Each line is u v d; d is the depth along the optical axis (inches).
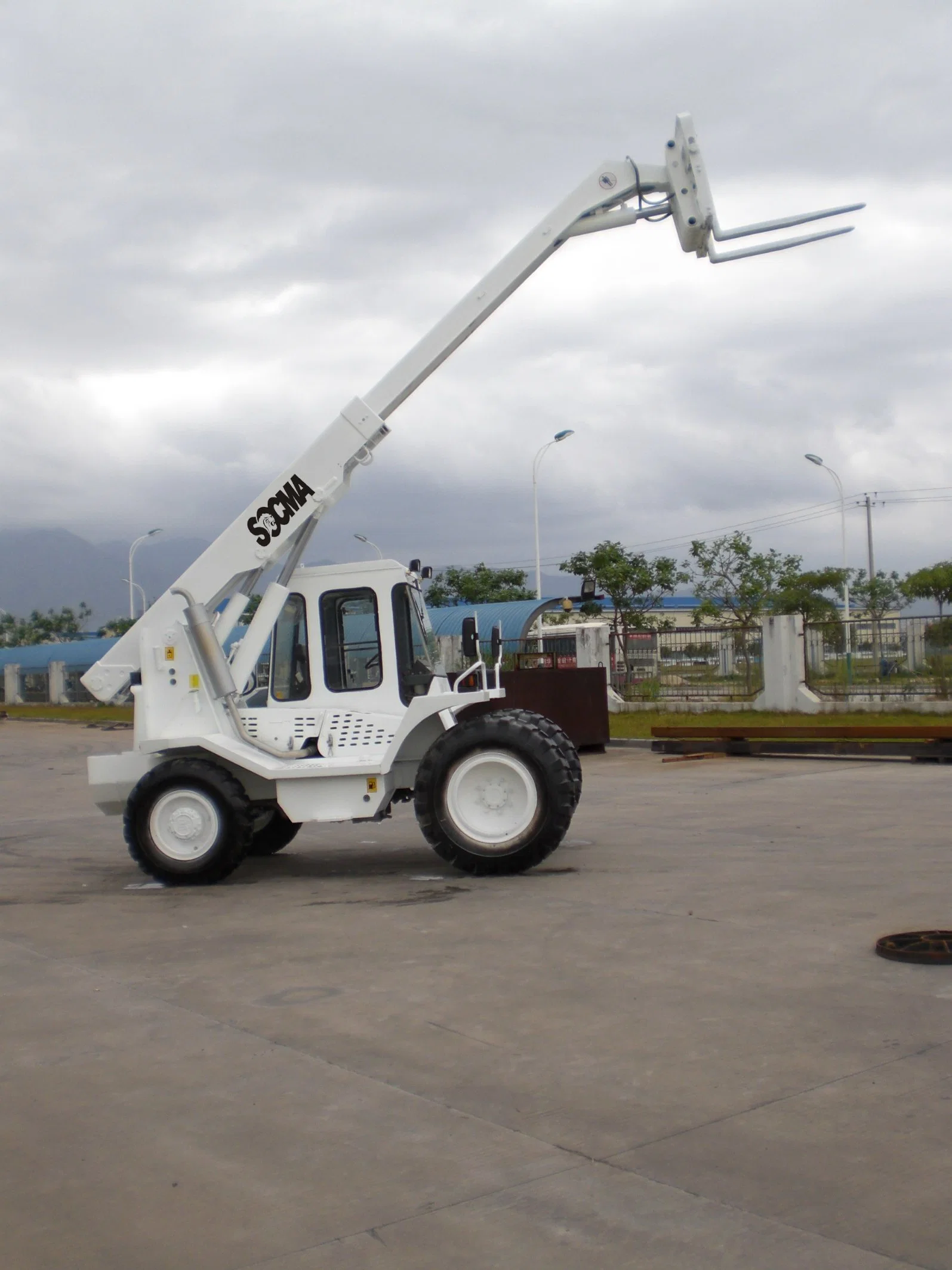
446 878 382.3
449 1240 145.2
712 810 518.6
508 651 1320.1
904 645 956.6
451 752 375.6
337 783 391.5
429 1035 220.7
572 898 337.4
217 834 386.9
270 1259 142.9
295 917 332.2
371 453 416.2
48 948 306.8
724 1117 176.7
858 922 292.7
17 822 596.1
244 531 408.5
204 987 261.7
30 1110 193.6
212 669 404.5
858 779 608.4
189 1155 173.6
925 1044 203.6
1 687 2265.0
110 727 1412.4
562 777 369.7
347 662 410.0
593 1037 214.8
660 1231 144.6
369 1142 174.9
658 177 412.5
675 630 1085.8
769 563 1793.8
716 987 241.6
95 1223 154.2
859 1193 152.0
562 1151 168.2
